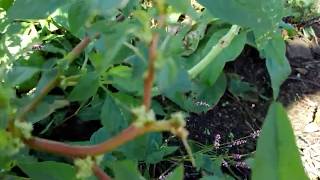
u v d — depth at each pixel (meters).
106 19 0.24
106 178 0.22
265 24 0.28
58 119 0.47
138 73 0.19
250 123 0.55
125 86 0.27
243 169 0.51
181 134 0.17
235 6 0.27
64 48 0.49
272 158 0.22
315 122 0.57
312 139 0.55
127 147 0.30
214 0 0.27
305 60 0.62
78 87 0.26
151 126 0.17
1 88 0.23
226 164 0.49
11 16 0.27
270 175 0.22
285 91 0.59
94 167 0.21
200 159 0.46
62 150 0.21
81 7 0.25
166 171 0.47
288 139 0.22
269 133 0.22
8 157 0.24
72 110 0.48
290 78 0.60
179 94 0.22
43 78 0.26
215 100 0.53
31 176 0.29
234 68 0.59
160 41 0.22
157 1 0.19
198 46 0.51
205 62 0.41
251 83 0.58
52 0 0.27
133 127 0.18
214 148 0.52
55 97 0.29
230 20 0.27
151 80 0.18
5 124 0.22
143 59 0.19
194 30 0.44
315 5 0.64
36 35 0.48
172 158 0.47
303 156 0.53
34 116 0.24
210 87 0.52
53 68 0.27
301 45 0.63
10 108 0.22
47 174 0.29
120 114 0.31
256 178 0.22
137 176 0.24
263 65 0.60
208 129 0.53
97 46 0.23
